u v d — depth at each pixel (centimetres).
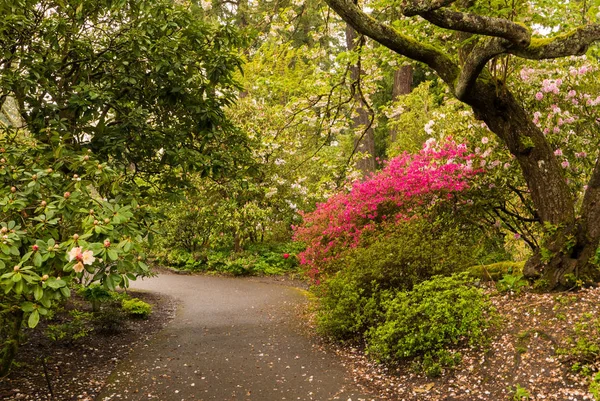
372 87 729
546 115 622
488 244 744
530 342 421
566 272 499
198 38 563
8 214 353
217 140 600
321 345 589
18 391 448
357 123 1614
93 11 538
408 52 509
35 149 414
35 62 483
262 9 748
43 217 324
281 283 1179
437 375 432
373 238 667
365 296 588
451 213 700
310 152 1363
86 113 484
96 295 712
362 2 641
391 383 443
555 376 373
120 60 532
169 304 953
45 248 297
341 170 769
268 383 468
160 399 436
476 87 505
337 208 781
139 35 506
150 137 539
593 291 474
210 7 667
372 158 1600
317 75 655
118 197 403
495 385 392
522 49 417
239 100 1180
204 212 1377
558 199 513
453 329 455
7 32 493
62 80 536
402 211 709
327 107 693
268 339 638
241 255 1373
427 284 502
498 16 442
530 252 801
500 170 647
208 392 450
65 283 284
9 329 462
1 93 514
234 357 561
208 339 656
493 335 455
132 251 342
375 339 500
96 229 304
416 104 1324
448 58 520
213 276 1309
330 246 741
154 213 487
